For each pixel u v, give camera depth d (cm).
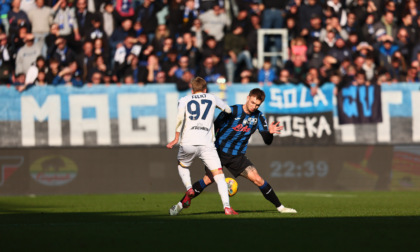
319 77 5866
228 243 1986
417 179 5912
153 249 1866
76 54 5806
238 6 6112
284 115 5825
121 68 5831
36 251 1844
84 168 5644
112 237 2148
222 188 3050
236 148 3183
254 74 5962
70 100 5662
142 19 5997
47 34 5900
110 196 5331
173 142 3042
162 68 5816
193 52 5900
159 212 3534
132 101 5712
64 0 5934
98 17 5878
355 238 2100
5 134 5591
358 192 5669
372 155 5891
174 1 6041
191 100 3039
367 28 6178
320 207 4081
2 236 2206
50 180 5609
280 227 2414
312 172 5822
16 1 5962
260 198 5053
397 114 5925
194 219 2800
